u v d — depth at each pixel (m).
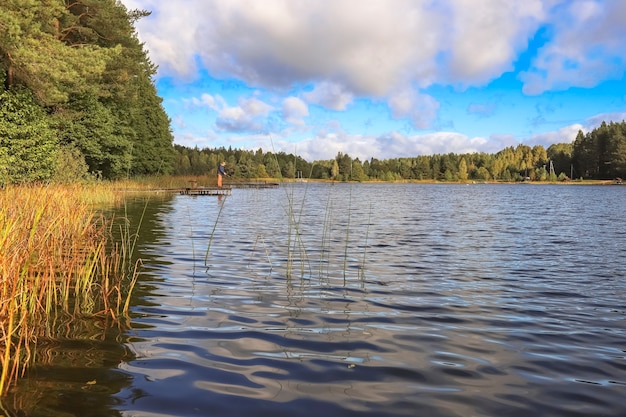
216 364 3.11
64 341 3.49
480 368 3.12
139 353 3.28
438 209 21.78
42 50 15.55
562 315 4.44
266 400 2.61
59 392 2.65
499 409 2.55
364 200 30.62
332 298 4.97
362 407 2.55
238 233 10.67
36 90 16.53
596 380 2.95
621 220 15.79
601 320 4.29
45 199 6.92
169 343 3.50
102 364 3.07
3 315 3.51
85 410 2.45
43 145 16.91
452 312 4.50
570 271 6.70
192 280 5.68
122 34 24.62
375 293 5.23
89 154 25.66
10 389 2.67
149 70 37.53
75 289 4.95
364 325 4.04
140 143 38.72
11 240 4.44
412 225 13.72
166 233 10.23
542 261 7.54
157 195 27.22
